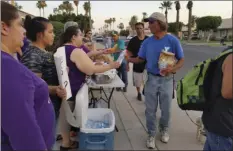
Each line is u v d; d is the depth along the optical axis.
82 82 3.06
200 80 1.93
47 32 2.54
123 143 3.65
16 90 1.13
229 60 1.65
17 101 1.12
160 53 3.33
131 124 4.37
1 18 1.29
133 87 7.27
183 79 2.03
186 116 4.71
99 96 5.80
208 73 1.88
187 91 1.95
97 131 2.75
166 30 3.36
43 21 2.53
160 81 3.41
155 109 3.51
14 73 1.15
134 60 3.70
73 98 2.99
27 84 1.19
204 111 1.94
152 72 3.43
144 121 4.50
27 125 1.14
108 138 2.78
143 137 3.85
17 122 1.12
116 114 4.85
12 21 1.32
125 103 5.60
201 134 3.63
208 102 1.88
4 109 1.10
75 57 2.92
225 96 1.66
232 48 1.74
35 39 2.54
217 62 1.81
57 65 2.53
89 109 3.35
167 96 3.45
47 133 1.46
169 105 3.51
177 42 3.33
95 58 4.75
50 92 2.58
